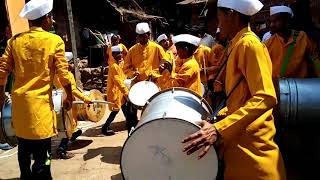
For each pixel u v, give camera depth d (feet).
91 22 47.24
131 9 48.98
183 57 14.66
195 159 7.43
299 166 11.21
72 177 15.56
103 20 47.73
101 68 38.01
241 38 7.80
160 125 7.39
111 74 20.54
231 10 8.05
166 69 16.92
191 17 56.59
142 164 7.57
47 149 13.21
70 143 20.44
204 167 7.45
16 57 12.80
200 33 48.70
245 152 7.79
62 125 16.44
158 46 19.97
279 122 10.55
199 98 9.23
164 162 7.51
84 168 16.58
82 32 45.19
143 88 17.71
